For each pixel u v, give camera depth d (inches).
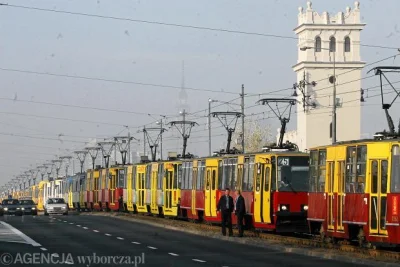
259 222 1850.4
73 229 2126.0
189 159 2514.8
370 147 1341.0
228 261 1232.8
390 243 1267.2
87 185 4311.0
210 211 2237.9
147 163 3078.2
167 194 2723.9
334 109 2659.9
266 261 1235.9
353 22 5064.0
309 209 1638.8
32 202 3806.6
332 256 1274.6
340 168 1475.1
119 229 2142.0
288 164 1808.6
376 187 1318.9
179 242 1665.8
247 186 1948.8
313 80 5029.5
